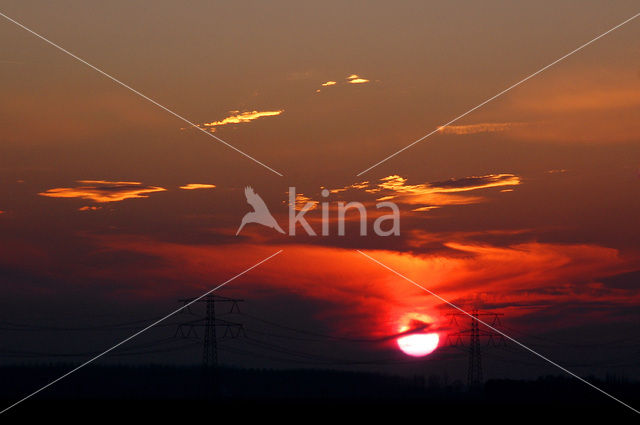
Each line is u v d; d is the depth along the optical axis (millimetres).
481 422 109875
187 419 109250
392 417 114500
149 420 107562
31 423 104500
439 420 111312
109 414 113938
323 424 106812
